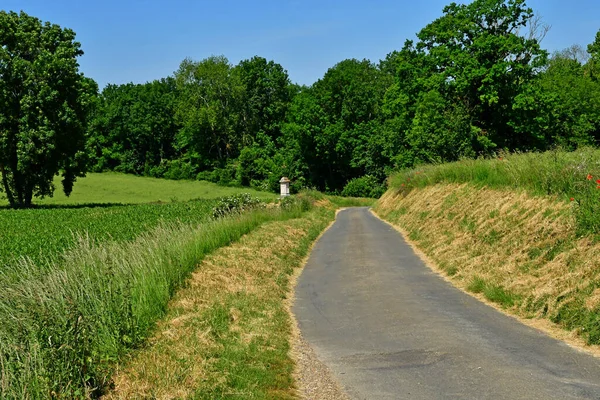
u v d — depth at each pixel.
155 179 91.50
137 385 5.91
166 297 9.38
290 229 22.05
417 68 44.94
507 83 39.97
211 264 12.66
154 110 98.69
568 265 9.45
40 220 32.25
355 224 27.73
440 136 37.81
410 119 47.78
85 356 6.09
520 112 40.06
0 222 30.94
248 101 93.06
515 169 15.59
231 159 91.31
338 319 9.58
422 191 25.06
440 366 6.66
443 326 8.45
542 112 40.62
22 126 48.19
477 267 11.85
